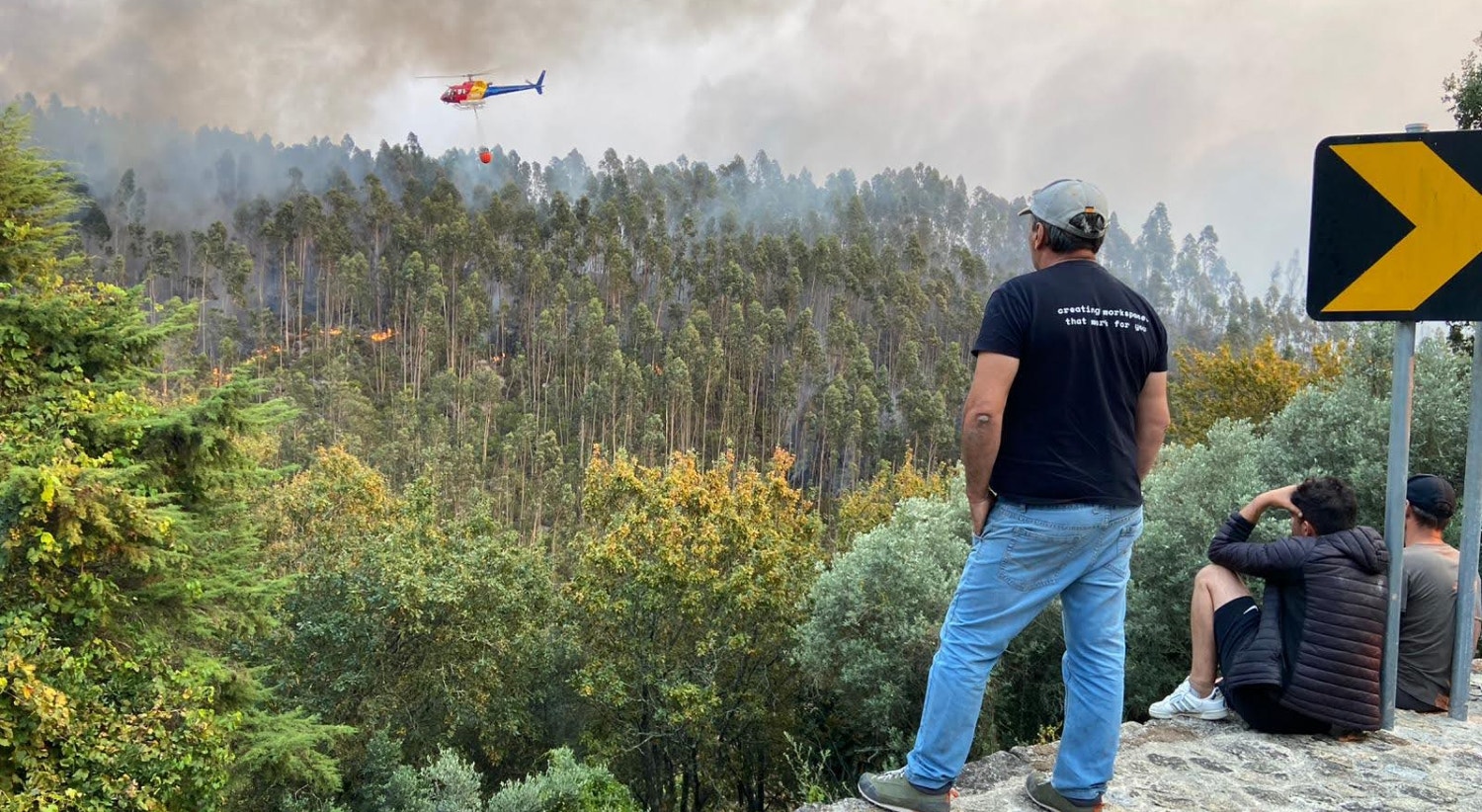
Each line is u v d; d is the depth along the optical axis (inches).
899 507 495.5
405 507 1066.1
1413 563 165.0
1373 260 151.8
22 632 382.9
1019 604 100.7
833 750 500.7
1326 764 137.7
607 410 4456.2
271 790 676.1
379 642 848.3
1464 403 340.2
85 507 418.6
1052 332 93.3
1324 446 350.0
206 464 576.1
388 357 5255.9
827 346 5324.8
